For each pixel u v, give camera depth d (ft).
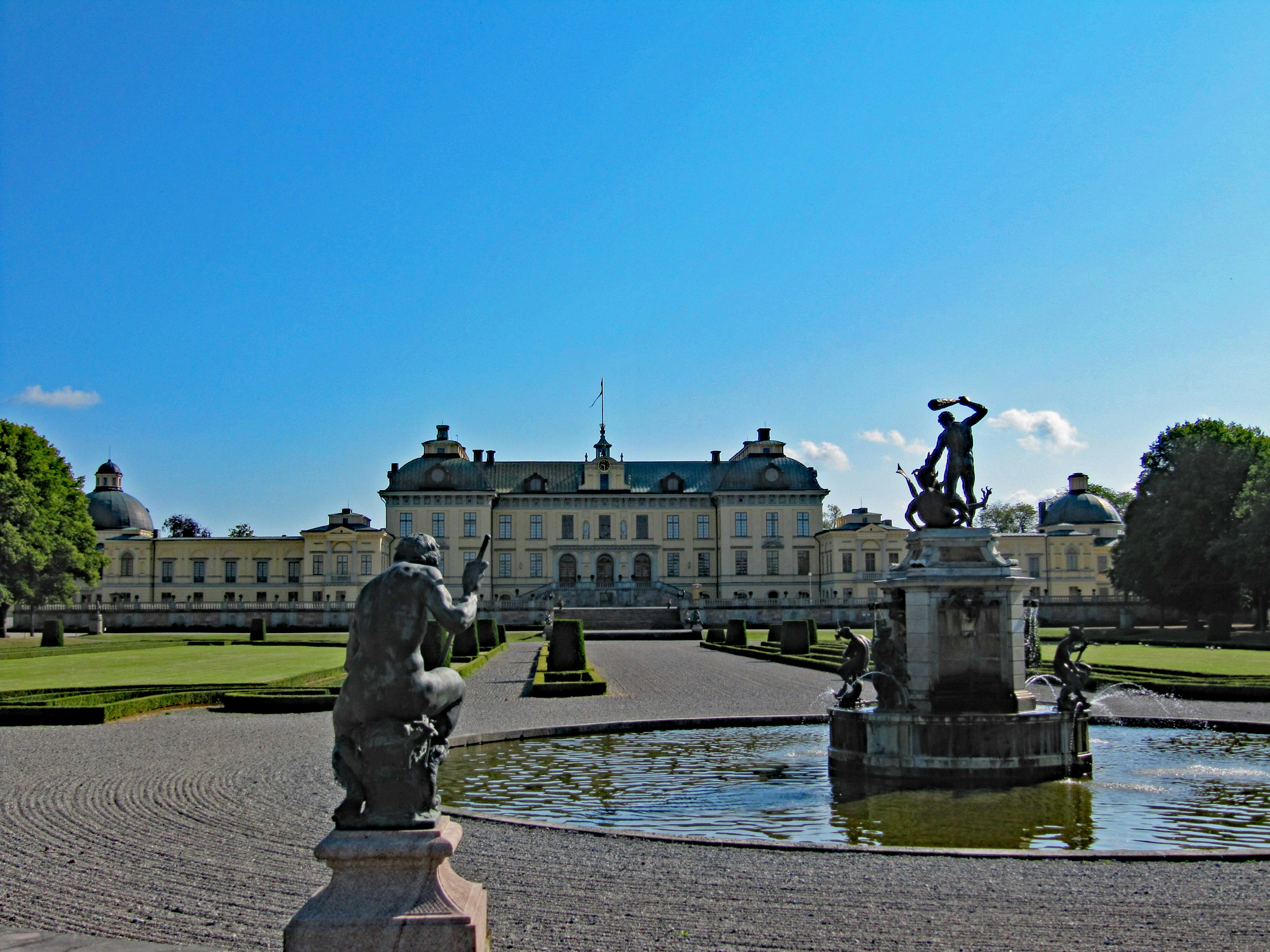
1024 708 60.90
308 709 95.76
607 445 382.83
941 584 60.80
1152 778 59.82
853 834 47.26
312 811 50.26
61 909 34.27
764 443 386.73
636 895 35.29
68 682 121.70
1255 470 210.59
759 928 31.76
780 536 371.35
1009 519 487.61
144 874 38.70
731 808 53.21
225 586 368.07
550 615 286.46
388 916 24.52
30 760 66.64
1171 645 195.00
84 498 271.69
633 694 111.45
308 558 353.72
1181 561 228.84
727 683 125.08
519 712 94.48
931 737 59.31
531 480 372.99
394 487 364.38
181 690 103.09
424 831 25.54
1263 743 73.72
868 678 64.03
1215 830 47.32
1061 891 35.45
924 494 63.36
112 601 364.79
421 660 26.76
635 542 373.61
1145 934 31.09
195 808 50.88
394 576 26.73
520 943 30.55
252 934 31.68
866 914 33.04
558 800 55.88
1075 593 367.45
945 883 36.50
